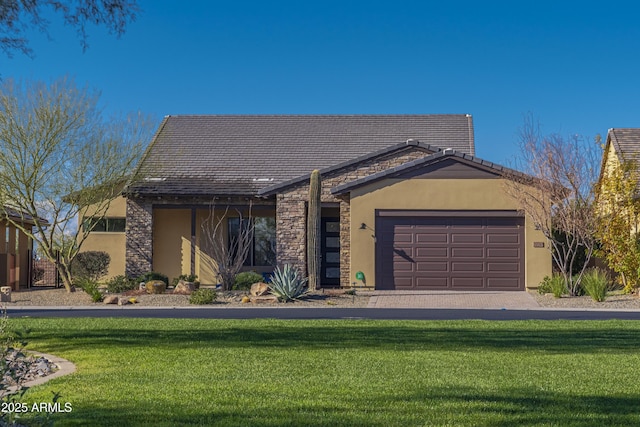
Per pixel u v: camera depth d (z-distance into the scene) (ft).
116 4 39.55
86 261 91.09
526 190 79.71
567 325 50.80
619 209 76.74
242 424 23.21
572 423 23.57
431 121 109.29
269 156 100.78
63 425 23.11
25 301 76.13
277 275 75.46
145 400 26.55
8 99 79.77
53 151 82.07
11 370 21.34
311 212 79.92
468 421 23.73
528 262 81.25
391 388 28.86
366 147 102.73
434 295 78.18
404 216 82.89
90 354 36.99
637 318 58.18
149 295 77.20
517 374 31.99
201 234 95.76
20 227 85.05
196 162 98.89
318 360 35.37
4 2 37.09
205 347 39.60
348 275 87.04
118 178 86.79
